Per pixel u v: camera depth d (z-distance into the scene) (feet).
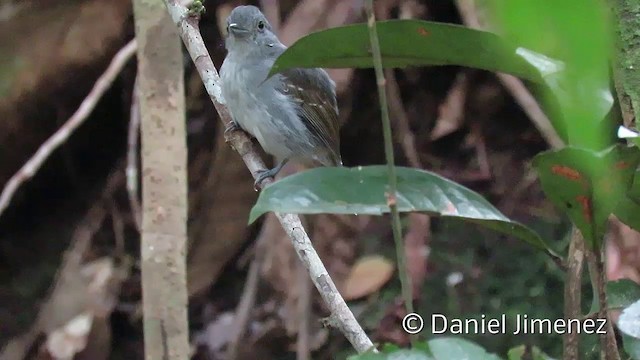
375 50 8.26
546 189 7.60
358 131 28.50
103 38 27.48
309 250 12.77
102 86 23.32
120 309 26.63
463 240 25.55
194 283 26.91
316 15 25.05
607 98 7.00
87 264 27.25
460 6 22.99
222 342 24.99
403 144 26.96
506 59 8.88
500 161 27.61
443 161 27.94
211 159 27.94
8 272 29.04
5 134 28.22
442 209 8.45
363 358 7.09
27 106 27.91
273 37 20.84
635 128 8.54
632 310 8.41
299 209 7.82
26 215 30.45
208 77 17.95
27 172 22.65
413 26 9.19
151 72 19.89
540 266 24.27
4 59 27.43
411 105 29.14
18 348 25.79
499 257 24.91
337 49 9.93
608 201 7.45
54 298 26.32
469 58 9.46
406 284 8.54
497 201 26.78
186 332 19.70
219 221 27.27
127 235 28.63
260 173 18.17
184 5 18.30
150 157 19.84
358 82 27.96
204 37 28.99
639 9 8.49
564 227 25.25
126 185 29.12
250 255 26.78
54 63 27.45
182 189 19.85
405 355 7.05
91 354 25.58
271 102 20.21
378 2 25.82
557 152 7.06
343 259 24.57
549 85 7.57
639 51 8.46
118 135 30.01
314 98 21.29
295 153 21.06
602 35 4.15
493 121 28.32
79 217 30.27
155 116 19.84
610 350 8.19
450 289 24.30
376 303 24.08
